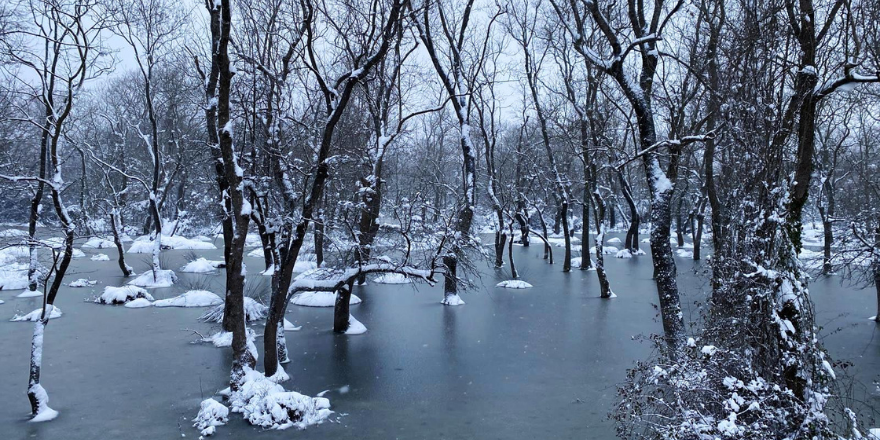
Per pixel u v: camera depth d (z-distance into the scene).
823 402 5.80
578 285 27.44
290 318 18.47
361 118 18.22
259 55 14.09
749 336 6.39
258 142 14.19
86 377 11.80
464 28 23.67
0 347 14.41
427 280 11.44
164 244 43.53
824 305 21.20
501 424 9.20
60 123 12.02
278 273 12.40
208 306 20.47
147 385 11.27
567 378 11.80
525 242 52.62
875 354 13.73
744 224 7.30
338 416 9.58
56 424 9.14
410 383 11.48
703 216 39.22
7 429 8.94
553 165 31.50
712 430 5.40
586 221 34.12
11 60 14.71
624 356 13.69
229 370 12.32
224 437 8.60
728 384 5.70
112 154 45.72
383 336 15.93
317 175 10.98
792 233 6.85
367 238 14.88
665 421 6.35
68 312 19.30
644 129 11.52
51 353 13.79
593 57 11.95
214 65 12.35
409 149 34.94
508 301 22.50
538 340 15.48
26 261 27.22
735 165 8.10
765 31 7.58
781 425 5.64
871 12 8.13
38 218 20.56
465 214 21.64
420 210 15.63
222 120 9.77
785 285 6.28
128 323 17.38
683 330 10.77
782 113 7.26
